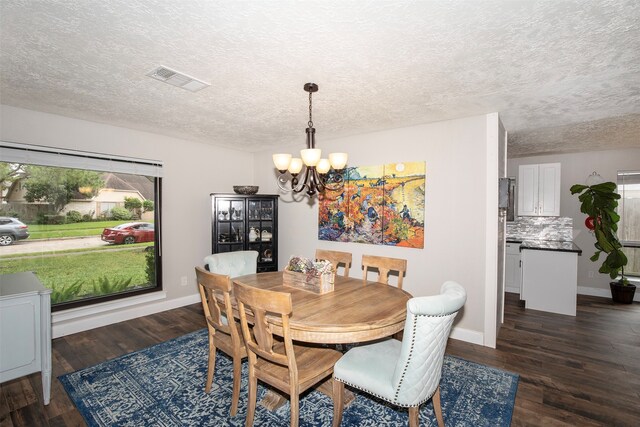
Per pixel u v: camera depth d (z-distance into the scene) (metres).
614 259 4.32
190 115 3.16
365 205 3.85
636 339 3.27
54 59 2.00
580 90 2.46
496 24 1.58
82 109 2.99
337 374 1.85
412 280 3.49
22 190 3.09
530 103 2.75
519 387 2.38
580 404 2.18
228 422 1.98
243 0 1.41
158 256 4.02
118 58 1.98
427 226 3.39
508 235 5.54
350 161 3.98
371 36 1.70
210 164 4.58
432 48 1.82
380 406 2.16
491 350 2.99
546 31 1.63
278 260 4.79
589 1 1.38
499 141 3.17
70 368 2.61
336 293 2.32
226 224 4.54
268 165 4.96
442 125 3.30
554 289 4.13
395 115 3.11
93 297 3.52
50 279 3.26
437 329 1.60
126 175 3.79
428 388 1.69
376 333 1.79
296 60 1.99
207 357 2.81
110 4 1.44
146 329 3.44
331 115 3.13
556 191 4.77
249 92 2.54
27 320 2.06
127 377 2.48
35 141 3.04
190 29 1.65
